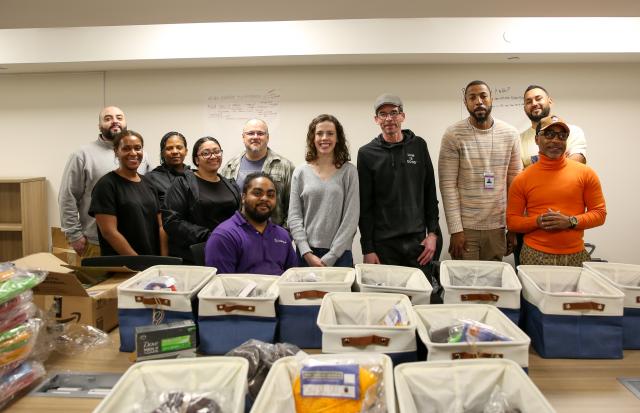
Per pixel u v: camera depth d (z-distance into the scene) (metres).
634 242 3.41
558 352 1.35
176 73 3.40
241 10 3.25
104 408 0.89
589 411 1.08
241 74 3.37
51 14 3.29
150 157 3.47
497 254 2.67
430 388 0.98
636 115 3.31
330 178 2.38
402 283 1.63
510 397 0.97
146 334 1.25
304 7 3.22
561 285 1.62
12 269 1.28
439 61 3.21
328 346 1.15
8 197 3.59
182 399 0.94
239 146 3.44
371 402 0.92
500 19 2.93
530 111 2.89
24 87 3.49
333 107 3.36
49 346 1.38
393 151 2.52
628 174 3.36
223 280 1.57
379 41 2.96
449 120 3.33
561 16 3.15
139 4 3.26
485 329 1.16
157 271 1.62
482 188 2.62
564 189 2.04
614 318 1.34
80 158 2.97
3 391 1.11
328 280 1.61
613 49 2.94
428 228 2.63
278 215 2.80
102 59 3.08
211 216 2.54
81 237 2.99
